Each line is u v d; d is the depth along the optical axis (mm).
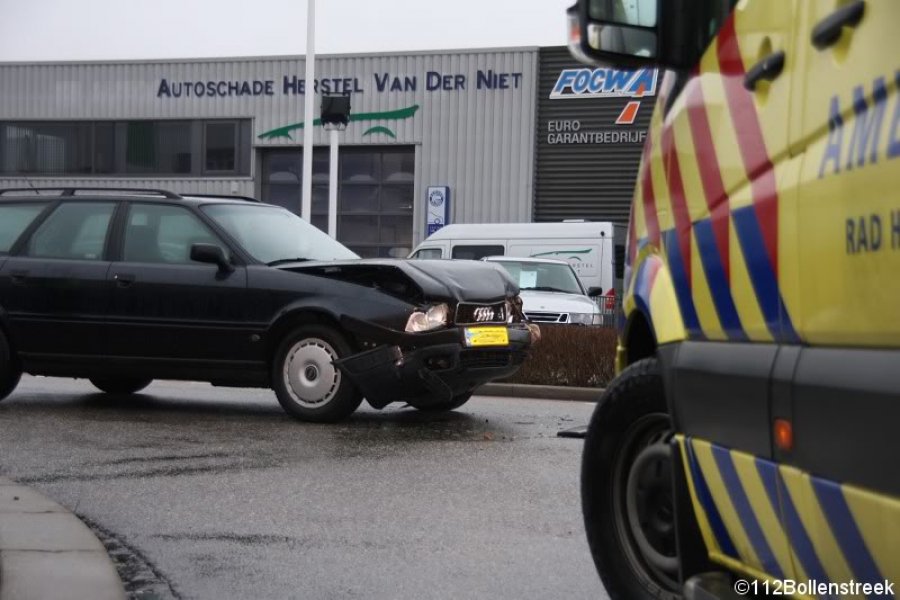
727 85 3160
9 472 7043
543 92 30422
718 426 3074
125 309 9430
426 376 8766
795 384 2590
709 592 3072
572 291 17391
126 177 32812
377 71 31125
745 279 2943
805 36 2666
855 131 2369
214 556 5184
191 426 8953
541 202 30547
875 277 2262
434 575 4859
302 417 9133
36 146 33406
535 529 5668
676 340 3482
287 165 32219
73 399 10711
